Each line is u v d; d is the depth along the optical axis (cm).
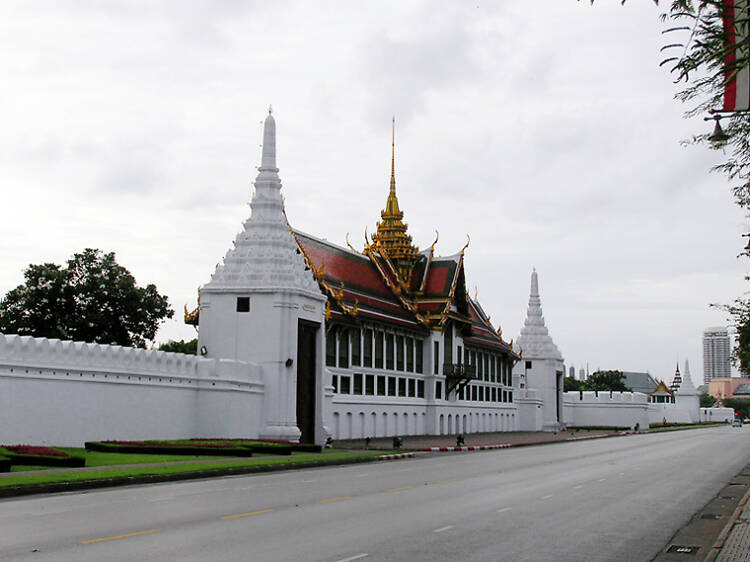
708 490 2694
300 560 1284
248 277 5197
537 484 2744
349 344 6700
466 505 2075
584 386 19525
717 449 5753
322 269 6488
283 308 5144
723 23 992
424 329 8050
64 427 3825
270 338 5119
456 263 8550
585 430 11538
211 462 3356
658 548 1537
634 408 12606
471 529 1667
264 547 1388
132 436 4206
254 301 5178
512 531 1658
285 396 5100
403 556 1346
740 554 1437
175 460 3434
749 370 4891
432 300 8306
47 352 3772
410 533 1588
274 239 5362
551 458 4491
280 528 1606
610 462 4134
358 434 6762
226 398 4706
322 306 5588
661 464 4031
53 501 2070
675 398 18250
